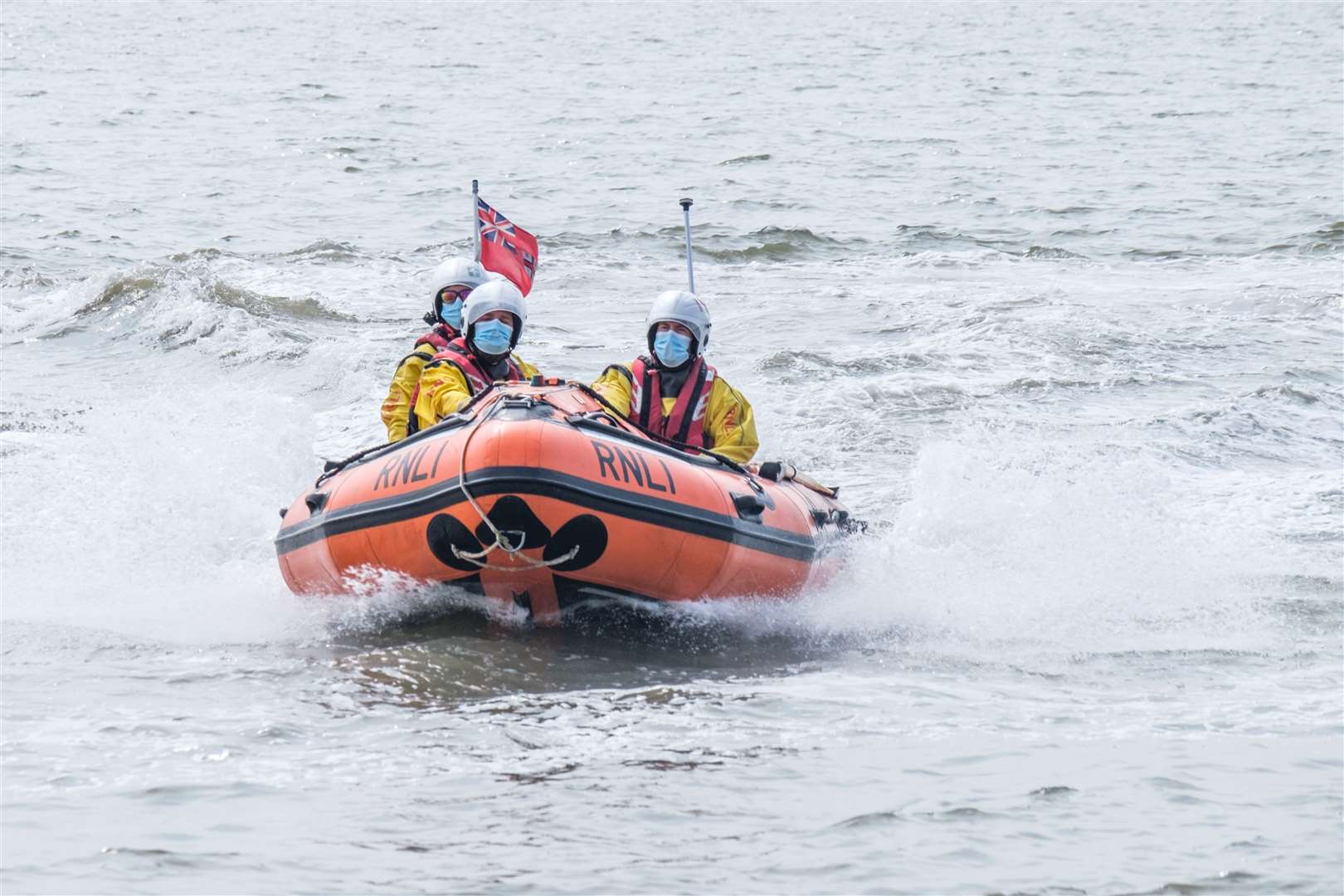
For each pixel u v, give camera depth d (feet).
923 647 92.32
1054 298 244.22
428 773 64.75
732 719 74.13
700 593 92.73
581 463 86.69
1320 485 142.61
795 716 75.15
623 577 89.45
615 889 53.57
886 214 355.97
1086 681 84.43
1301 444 160.04
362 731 70.44
